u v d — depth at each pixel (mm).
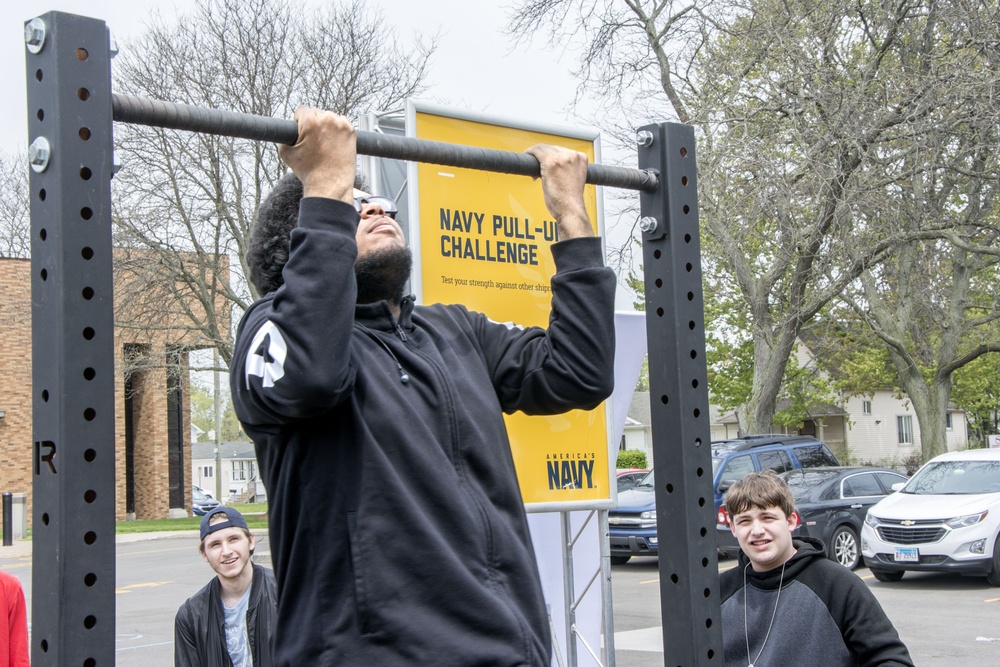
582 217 2146
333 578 1690
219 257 22984
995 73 14914
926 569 12875
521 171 2174
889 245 17797
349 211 1717
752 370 31203
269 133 1729
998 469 13797
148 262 21688
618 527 15898
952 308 24891
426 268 4230
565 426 4688
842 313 22781
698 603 2184
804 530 14391
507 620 1683
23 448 28422
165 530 26078
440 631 1641
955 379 43000
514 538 1804
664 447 2252
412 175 4211
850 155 16094
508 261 4480
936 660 8695
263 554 17641
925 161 16359
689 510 2201
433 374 1842
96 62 1609
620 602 12531
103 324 1570
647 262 2330
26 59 1633
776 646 3107
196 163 20672
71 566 1511
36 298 1590
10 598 4145
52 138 1569
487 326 2174
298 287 1637
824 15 16188
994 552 12734
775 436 17469
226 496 83312
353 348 1792
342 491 1698
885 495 15773
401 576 1657
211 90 21094
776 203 15805
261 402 1695
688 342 2270
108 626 1534
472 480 1813
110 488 1552
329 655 1648
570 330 2062
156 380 30516
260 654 3703
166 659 9953
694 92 18109
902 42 16422
